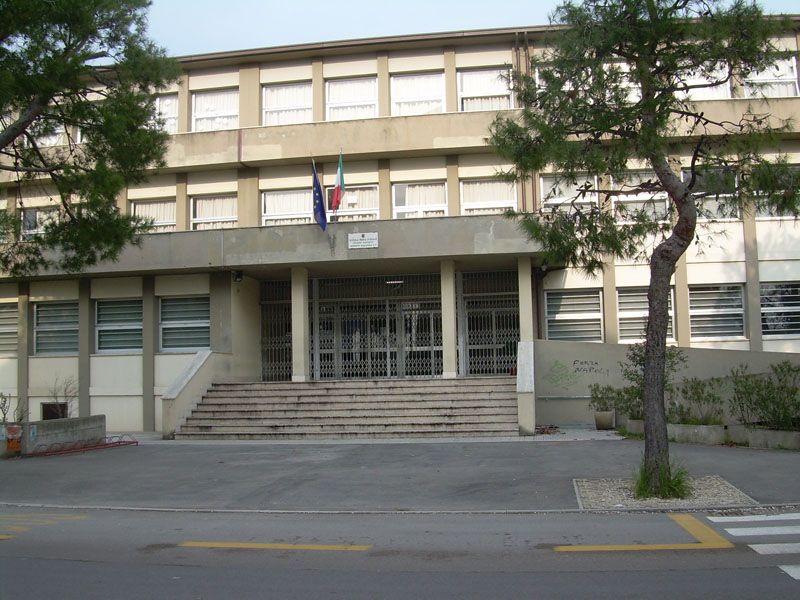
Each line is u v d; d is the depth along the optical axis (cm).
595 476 1171
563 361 2036
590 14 1082
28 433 1564
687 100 1108
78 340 2322
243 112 2378
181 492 1162
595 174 1106
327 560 737
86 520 982
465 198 2291
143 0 1444
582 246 1135
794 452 1334
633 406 1680
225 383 2061
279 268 2178
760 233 2219
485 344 2248
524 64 2273
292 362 2147
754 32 1033
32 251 1543
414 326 2322
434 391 1936
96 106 1444
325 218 2091
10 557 759
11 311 2405
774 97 2159
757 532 817
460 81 2334
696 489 1051
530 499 1039
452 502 1042
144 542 834
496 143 1152
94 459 1509
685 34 1062
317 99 2356
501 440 1636
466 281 2278
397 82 2356
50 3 1307
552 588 616
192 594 617
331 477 1239
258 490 1157
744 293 2212
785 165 1020
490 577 657
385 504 1045
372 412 1859
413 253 2041
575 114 1087
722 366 2005
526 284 2061
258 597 607
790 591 592
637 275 2227
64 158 1524
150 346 2252
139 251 2153
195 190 2389
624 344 2034
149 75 1483
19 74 1308
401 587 630
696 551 737
